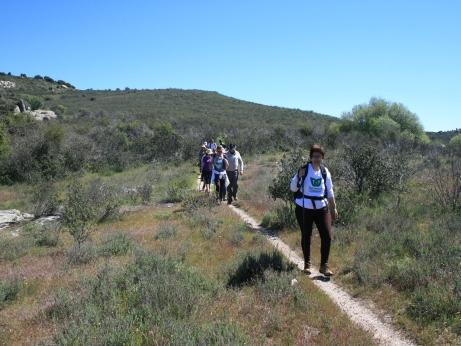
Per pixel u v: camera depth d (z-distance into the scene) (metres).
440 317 5.25
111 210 14.38
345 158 14.05
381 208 11.12
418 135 50.28
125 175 29.89
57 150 31.41
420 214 10.46
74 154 32.16
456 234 8.13
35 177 27.81
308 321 5.29
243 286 6.50
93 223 11.45
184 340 4.34
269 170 25.22
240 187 19.48
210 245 9.24
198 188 20.41
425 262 6.63
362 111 50.16
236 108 100.50
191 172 28.84
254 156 38.66
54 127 33.53
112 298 5.79
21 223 15.66
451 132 62.06
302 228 7.23
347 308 5.87
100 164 33.41
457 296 5.50
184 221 12.37
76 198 11.93
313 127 51.06
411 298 5.84
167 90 123.12
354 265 7.19
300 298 5.85
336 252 8.20
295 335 4.96
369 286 6.43
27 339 5.05
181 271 6.80
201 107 98.38
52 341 4.74
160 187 22.25
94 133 41.31
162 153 38.41
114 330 4.61
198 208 13.87
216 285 6.35
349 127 49.19
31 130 34.12
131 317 4.97
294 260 8.07
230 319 5.13
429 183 14.66
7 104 52.69
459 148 29.50
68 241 11.67
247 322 5.21
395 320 5.44
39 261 9.27
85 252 9.08
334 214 7.26
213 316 5.33
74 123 55.94
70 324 5.05
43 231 12.87
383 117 47.94
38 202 18.12
